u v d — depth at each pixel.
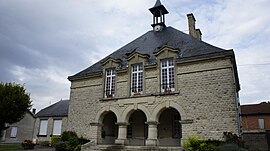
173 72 14.57
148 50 17.20
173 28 19.48
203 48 14.60
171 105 13.84
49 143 23.91
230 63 12.76
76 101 18.09
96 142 16.00
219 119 12.30
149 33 20.58
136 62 15.95
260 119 31.98
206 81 13.21
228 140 11.10
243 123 32.78
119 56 18.44
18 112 18.41
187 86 13.70
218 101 12.58
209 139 11.87
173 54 14.68
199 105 13.04
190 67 13.93
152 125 14.05
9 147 18.39
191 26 19.47
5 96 18.03
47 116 27.83
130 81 15.89
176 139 15.08
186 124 13.09
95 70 18.33
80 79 18.50
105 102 16.47
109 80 17.12
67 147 15.10
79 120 17.38
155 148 12.86
